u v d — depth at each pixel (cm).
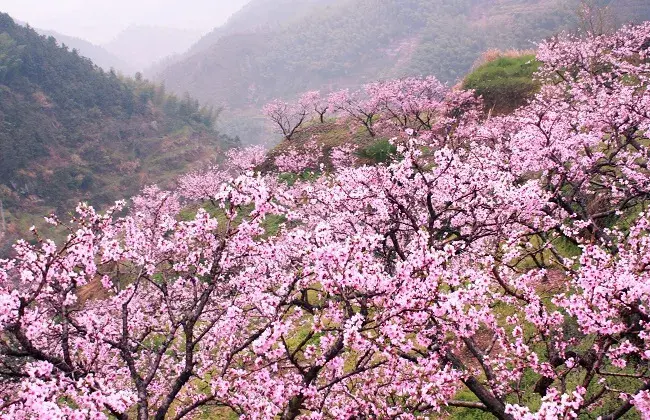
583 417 773
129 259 796
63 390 554
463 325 570
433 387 623
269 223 2269
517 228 1020
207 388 934
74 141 11894
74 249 588
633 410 748
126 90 14525
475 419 872
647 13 9325
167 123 14525
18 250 605
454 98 3070
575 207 1288
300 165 3156
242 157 4525
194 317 662
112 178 11719
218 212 3206
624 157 1262
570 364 633
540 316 645
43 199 10244
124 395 520
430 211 859
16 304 523
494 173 956
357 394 804
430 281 554
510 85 3111
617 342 609
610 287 548
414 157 851
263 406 563
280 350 514
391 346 556
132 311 898
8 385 640
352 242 556
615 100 1330
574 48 2481
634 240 643
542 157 1155
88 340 675
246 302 749
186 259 750
